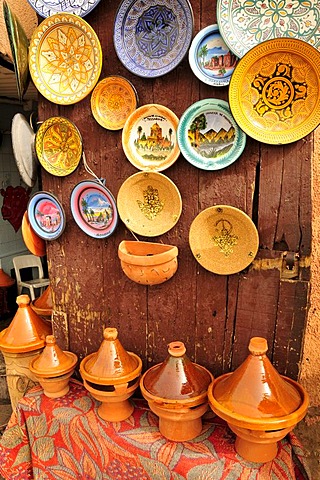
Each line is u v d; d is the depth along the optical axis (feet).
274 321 3.88
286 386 3.52
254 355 3.51
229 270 3.88
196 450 3.64
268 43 3.31
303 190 3.56
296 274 3.71
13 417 4.82
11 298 12.32
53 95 4.26
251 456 3.48
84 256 4.66
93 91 4.12
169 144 3.96
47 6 4.17
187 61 3.75
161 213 4.14
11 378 4.99
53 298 4.97
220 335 4.16
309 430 4.60
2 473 4.79
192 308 4.22
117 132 4.17
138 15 3.82
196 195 3.96
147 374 4.09
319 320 4.39
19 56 4.21
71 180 4.52
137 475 3.78
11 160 12.84
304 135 3.41
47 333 5.05
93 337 4.84
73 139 4.38
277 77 3.42
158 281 3.98
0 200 12.51
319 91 3.31
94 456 4.07
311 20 3.33
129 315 4.56
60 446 4.34
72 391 4.68
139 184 4.11
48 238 4.72
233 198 3.82
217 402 3.43
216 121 3.72
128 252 4.27
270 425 3.13
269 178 3.65
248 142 3.67
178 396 3.59
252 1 3.44
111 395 3.91
